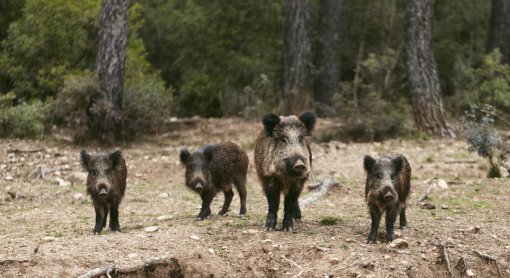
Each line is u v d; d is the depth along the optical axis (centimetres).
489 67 2370
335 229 977
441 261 861
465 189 1286
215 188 1066
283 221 957
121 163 991
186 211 1130
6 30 2198
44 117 1808
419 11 2041
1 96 1822
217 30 2847
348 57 2878
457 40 2948
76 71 2009
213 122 2275
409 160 1623
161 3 2981
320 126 2150
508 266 871
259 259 857
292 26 2366
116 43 1786
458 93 2455
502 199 1195
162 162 1584
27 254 828
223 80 2755
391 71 2491
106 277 780
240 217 1070
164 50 2944
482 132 1404
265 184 958
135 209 1155
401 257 852
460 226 1005
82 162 962
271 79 2694
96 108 1745
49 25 2048
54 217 1079
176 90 2877
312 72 2566
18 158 1538
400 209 960
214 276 823
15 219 1060
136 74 2031
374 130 2031
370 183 898
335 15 2592
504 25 2536
